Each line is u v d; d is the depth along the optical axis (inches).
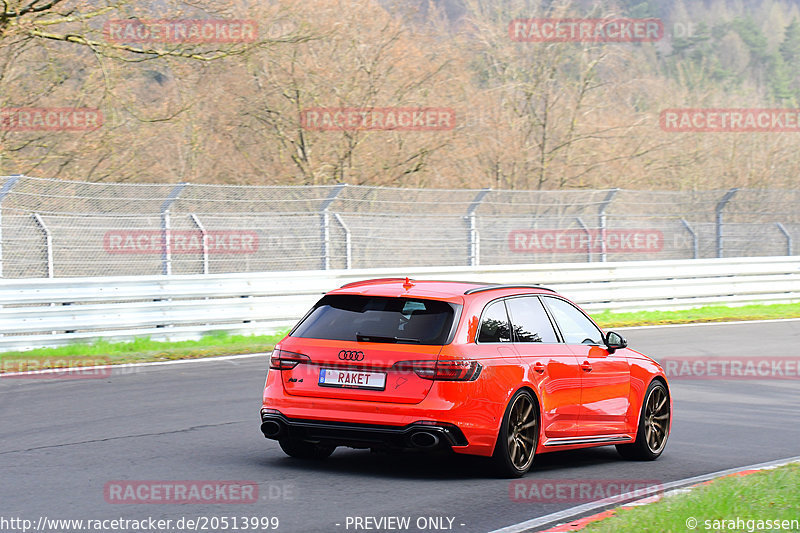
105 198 2534.5
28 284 2194.9
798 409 1721.2
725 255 3703.3
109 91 3403.1
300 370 1100.5
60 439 1300.4
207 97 4562.0
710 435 1473.9
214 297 2608.3
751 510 904.9
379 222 2999.5
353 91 4635.8
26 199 2522.1
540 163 5246.1
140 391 1749.5
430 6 4916.3
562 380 1185.4
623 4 5388.8
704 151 5885.8
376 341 1077.1
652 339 2699.3
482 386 1066.7
